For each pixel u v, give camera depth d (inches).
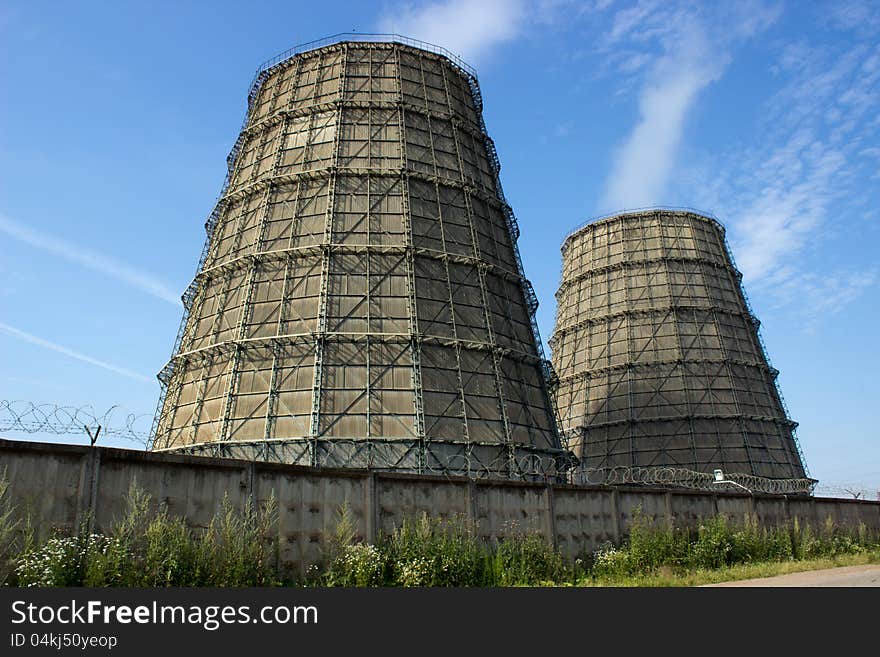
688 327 2388.0
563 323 2738.7
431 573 716.0
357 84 1621.6
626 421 2321.6
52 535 552.7
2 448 544.7
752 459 2197.3
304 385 1279.5
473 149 1706.4
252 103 1804.9
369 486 763.4
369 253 1393.9
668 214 2623.0
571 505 971.9
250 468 686.5
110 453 594.9
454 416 1309.1
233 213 1579.7
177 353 1526.8
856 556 1236.5
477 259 1485.0
